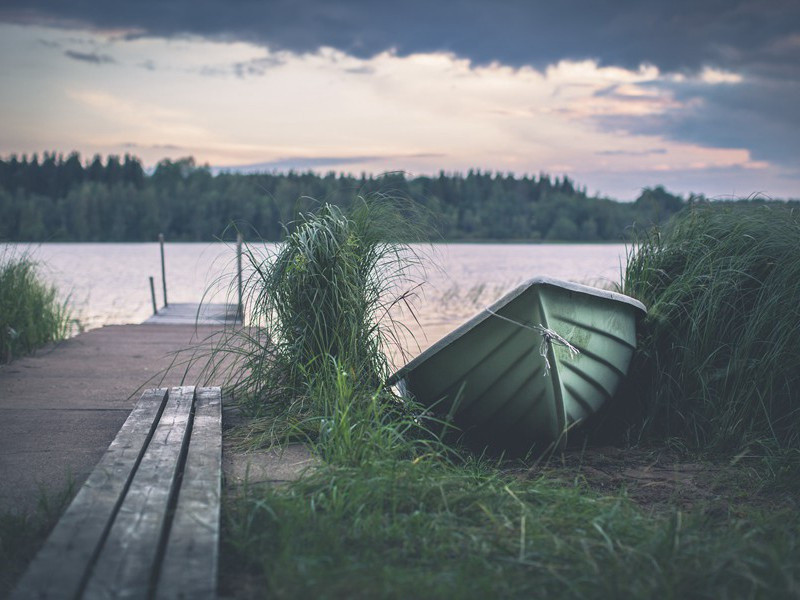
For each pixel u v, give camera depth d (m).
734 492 4.26
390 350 5.43
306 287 5.26
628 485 4.40
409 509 3.49
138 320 16.44
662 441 5.42
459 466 4.48
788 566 2.81
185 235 116.12
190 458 3.96
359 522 3.23
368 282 5.37
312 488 3.63
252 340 5.49
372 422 4.37
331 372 4.96
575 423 5.02
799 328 5.22
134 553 2.71
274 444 4.61
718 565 2.83
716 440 5.14
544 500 3.71
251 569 2.90
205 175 128.62
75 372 7.28
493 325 4.75
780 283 5.41
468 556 2.98
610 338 5.20
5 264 8.90
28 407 5.69
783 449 4.91
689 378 5.54
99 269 46.12
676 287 5.77
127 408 5.67
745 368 5.31
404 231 5.57
